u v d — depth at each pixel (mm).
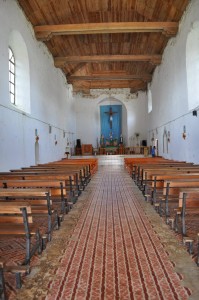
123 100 29000
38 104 14344
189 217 4738
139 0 12797
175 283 3359
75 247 4566
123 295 3109
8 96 10305
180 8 12422
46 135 15953
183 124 13398
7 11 10273
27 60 12594
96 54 19141
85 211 7043
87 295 3125
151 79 23625
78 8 13477
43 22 13742
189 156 12602
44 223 5867
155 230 5402
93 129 29109
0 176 6977
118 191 10023
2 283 2969
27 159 12375
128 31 14023
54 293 3184
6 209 3506
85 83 27453
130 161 15031
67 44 17375
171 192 5820
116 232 5316
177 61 14078
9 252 4398
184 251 4328
